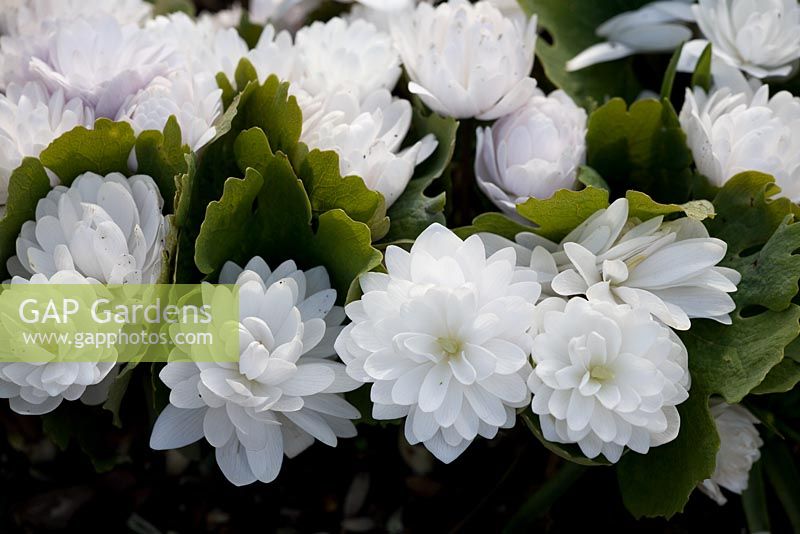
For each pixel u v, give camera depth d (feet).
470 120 1.44
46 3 1.47
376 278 1.25
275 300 1.23
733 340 1.27
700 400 1.26
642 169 1.40
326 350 1.26
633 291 1.24
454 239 1.24
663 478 1.28
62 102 1.32
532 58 1.41
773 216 1.30
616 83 1.53
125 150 1.28
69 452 1.53
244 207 1.27
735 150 1.32
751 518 1.41
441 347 1.22
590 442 1.22
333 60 1.39
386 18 1.52
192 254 1.30
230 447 1.25
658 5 1.49
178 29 1.43
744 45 1.41
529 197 1.29
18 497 1.54
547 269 1.28
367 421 1.29
